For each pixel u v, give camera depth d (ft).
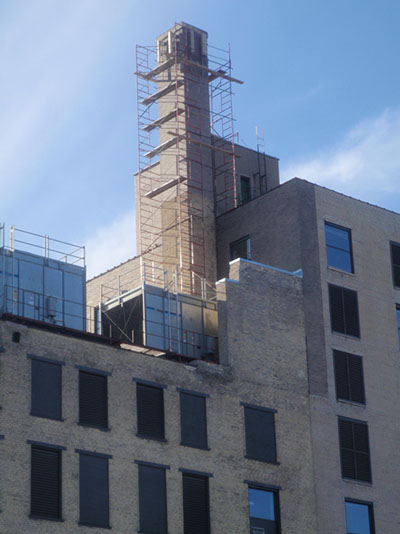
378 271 241.55
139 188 261.85
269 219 239.09
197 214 248.73
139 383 198.18
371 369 231.50
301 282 228.22
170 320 220.02
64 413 186.70
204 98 263.90
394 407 231.91
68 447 184.85
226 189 261.85
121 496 188.03
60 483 181.98
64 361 190.08
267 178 276.21
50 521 178.50
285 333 221.46
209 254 246.68
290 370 219.41
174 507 193.67
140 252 264.52
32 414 182.91
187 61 261.03
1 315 196.24
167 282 239.09
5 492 175.52
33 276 210.79
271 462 209.05
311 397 220.02
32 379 185.37
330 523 212.64
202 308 226.17
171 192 256.73
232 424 206.80
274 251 235.61
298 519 208.54
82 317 215.31
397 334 239.50
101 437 189.47
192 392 204.03
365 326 234.17
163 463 195.00
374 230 244.63
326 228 236.63
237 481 203.10
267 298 221.87
